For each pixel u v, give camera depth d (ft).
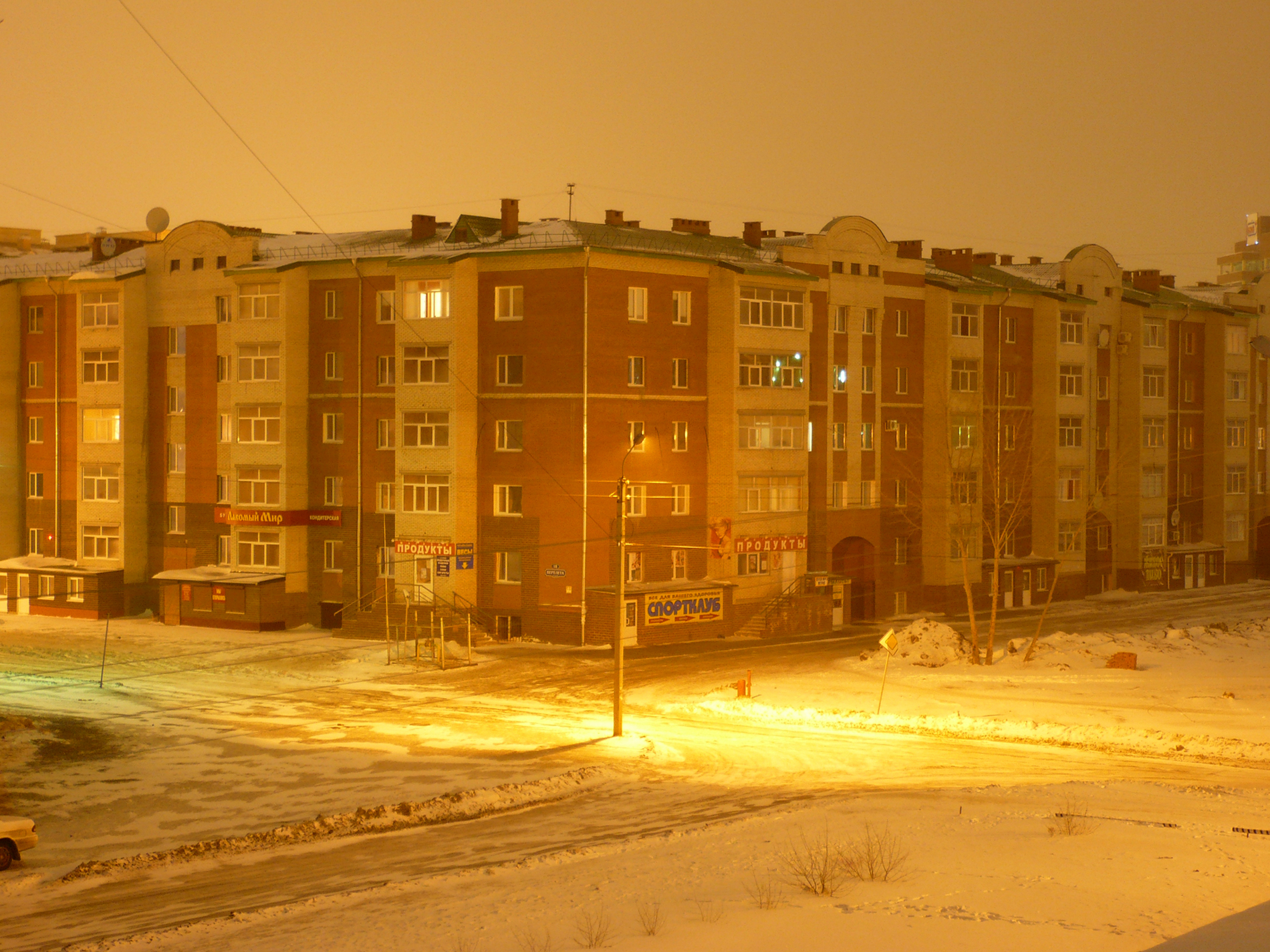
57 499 231.71
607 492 191.93
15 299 233.35
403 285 197.67
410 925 55.47
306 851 84.53
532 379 192.54
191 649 186.50
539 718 140.97
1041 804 82.17
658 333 197.06
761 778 109.29
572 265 189.88
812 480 217.77
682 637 197.16
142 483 224.74
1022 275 264.11
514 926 52.54
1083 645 176.76
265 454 208.64
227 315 217.77
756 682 160.25
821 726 137.39
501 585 195.83
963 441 234.99
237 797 103.30
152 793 104.73
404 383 197.16
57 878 78.43
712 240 215.31
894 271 229.66
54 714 140.97
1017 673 160.15
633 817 92.48
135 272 223.51
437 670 170.71
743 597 206.59
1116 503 273.33
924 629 181.57
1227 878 53.62
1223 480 293.84
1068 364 254.68
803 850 66.08
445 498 194.80
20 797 103.14
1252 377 303.68
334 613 207.41
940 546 233.55
